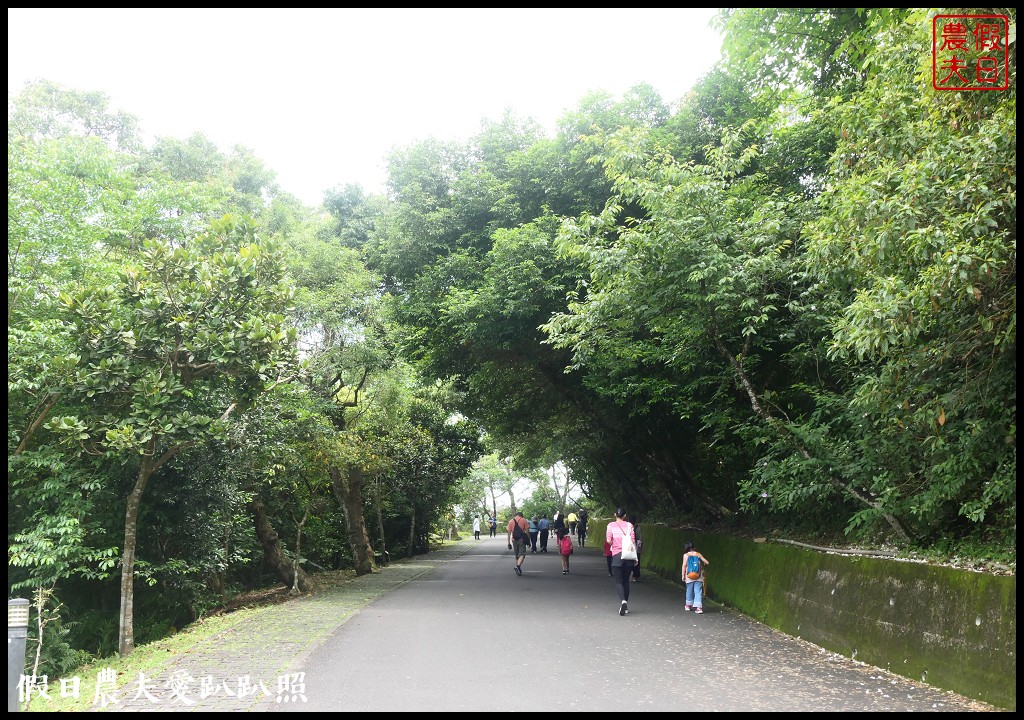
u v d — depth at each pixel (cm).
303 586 1733
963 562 721
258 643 935
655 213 1057
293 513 2105
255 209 2070
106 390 974
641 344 1302
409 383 2455
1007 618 603
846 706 616
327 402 1889
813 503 1116
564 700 643
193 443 1068
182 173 2122
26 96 1881
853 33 1042
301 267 1903
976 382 693
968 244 585
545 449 2758
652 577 1912
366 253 2194
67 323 1073
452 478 3203
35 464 1067
